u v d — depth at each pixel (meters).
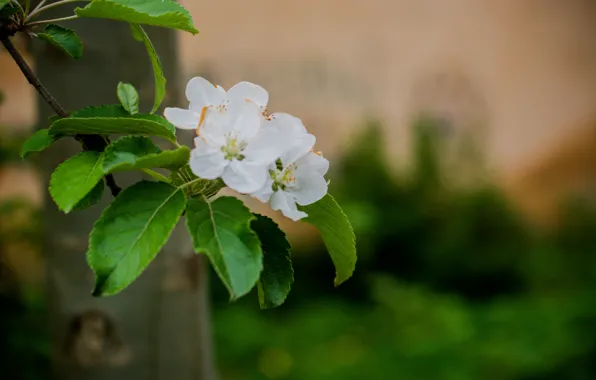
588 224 3.17
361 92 3.84
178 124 0.57
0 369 1.11
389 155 3.40
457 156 3.17
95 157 0.57
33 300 1.26
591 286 2.66
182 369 0.94
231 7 3.70
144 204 0.54
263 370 2.06
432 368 1.94
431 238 2.90
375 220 2.74
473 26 3.99
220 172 0.54
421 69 3.93
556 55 4.04
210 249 0.52
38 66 0.87
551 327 2.04
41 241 1.25
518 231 2.94
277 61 3.74
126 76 0.86
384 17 3.91
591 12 4.04
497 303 2.49
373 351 2.11
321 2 3.84
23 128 1.31
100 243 0.52
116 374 0.91
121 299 0.90
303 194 0.58
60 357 0.93
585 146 3.87
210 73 3.67
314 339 2.25
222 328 2.31
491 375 1.89
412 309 2.24
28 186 2.18
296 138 0.56
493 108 3.94
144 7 0.59
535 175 3.87
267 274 0.58
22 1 0.78
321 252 2.91
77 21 0.85
